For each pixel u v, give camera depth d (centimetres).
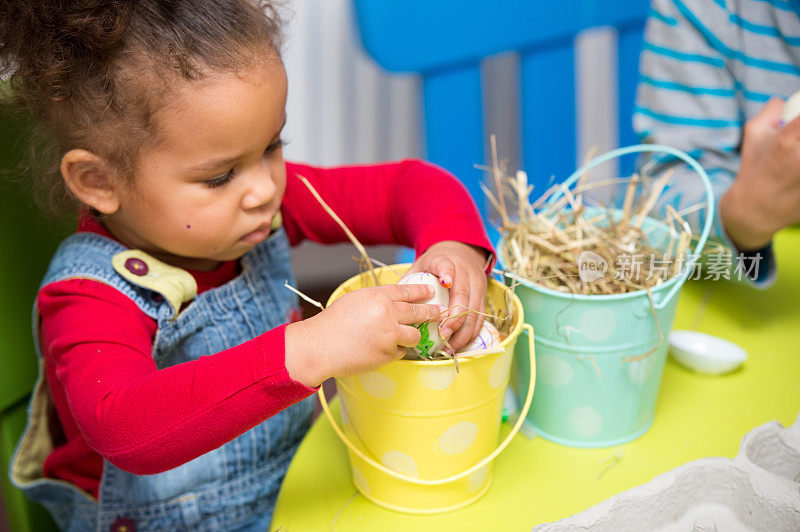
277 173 82
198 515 93
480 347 67
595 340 69
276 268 104
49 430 95
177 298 85
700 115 123
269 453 98
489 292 78
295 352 61
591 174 186
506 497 68
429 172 104
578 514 65
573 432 74
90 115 75
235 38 74
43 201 87
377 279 77
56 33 74
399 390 62
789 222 91
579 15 154
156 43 72
